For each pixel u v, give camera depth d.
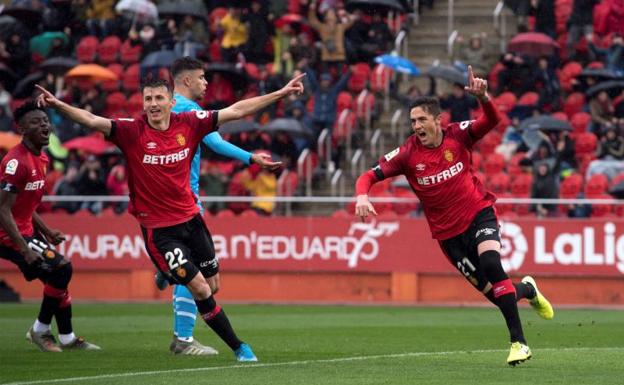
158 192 28.44
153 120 28.19
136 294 61.84
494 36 76.75
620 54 69.75
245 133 66.69
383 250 60.09
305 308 55.91
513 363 27.25
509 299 27.66
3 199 31.67
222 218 61.19
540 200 57.38
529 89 69.12
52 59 75.75
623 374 26.27
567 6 73.25
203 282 28.50
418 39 76.94
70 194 65.56
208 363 28.89
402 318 48.75
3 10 79.75
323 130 68.56
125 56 77.44
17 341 36.56
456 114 67.00
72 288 62.41
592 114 66.12
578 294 57.72
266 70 73.00
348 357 30.88
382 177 29.41
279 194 65.06
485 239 28.42
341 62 72.38
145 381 24.97
